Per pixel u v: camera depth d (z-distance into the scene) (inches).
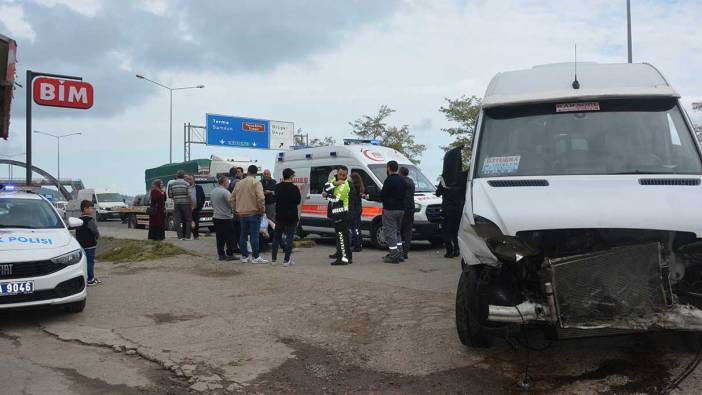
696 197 183.8
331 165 610.5
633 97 228.4
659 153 213.5
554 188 199.6
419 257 494.3
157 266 465.1
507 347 226.1
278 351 237.6
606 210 180.2
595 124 224.5
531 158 221.5
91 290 374.6
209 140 1868.8
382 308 296.7
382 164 584.7
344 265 444.1
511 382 195.2
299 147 701.9
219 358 230.2
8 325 288.7
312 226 623.2
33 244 293.7
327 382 204.2
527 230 181.9
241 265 454.0
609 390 182.7
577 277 175.9
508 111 238.2
